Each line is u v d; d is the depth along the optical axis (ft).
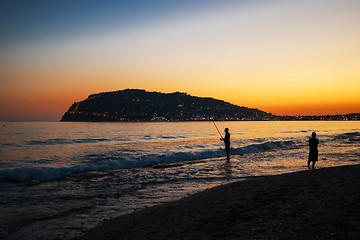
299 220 12.25
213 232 12.16
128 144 94.22
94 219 18.49
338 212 12.61
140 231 14.08
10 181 32.17
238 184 25.12
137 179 33.55
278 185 21.63
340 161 42.93
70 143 100.12
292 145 80.48
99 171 39.60
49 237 15.23
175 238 11.97
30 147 83.61
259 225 12.31
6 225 17.42
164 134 168.25
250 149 66.90
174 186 29.17
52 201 23.65
